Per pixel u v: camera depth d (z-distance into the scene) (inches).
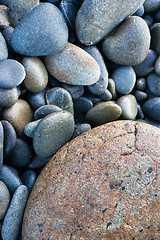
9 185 18.8
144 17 22.1
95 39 20.1
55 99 19.8
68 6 19.8
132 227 17.6
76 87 20.3
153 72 21.7
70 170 18.1
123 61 20.8
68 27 20.2
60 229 17.7
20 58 19.3
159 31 21.2
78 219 17.7
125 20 20.2
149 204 17.7
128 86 21.1
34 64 19.3
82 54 19.7
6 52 19.0
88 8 19.2
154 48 21.6
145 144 18.2
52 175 18.3
